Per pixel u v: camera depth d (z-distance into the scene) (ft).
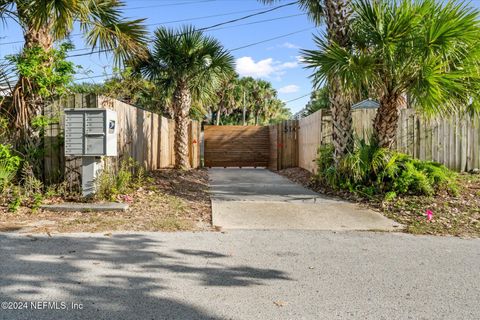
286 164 43.88
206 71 35.60
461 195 21.86
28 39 21.03
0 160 19.40
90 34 23.49
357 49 22.95
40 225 15.96
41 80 20.15
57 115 21.50
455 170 30.09
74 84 22.70
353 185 23.61
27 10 20.65
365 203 21.49
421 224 17.20
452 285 10.19
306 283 10.21
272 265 11.61
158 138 36.42
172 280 10.27
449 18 19.63
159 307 8.64
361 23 22.03
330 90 25.30
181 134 37.29
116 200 20.42
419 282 10.37
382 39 20.76
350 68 20.49
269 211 19.63
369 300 9.20
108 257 12.09
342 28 23.43
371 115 29.43
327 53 20.94
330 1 23.77
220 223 17.10
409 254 12.91
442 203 20.30
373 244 14.12
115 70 26.71
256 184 30.40
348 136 25.07
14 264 11.29
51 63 21.04
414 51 20.53
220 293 9.48
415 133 29.84
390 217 18.54
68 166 21.09
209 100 40.83
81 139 19.85
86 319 8.02
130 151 27.04
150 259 11.97
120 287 9.73
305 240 14.56
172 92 39.17
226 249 13.20
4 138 21.09
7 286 9.67
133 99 36.52
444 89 20.51
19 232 14.89
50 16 20.10
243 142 49.26
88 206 18.71
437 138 29.91
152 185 25.79
